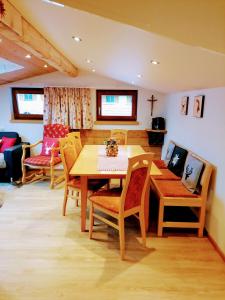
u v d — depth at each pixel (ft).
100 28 5.33
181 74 7.80
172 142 13.32
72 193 10.92
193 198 8.09
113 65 10.09
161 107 15.99
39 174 14.90
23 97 16.01
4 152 12.98
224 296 5.74
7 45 8.52
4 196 11.48
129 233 8.42
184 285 6.06
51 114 15.58
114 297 5.65
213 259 7.11
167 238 8.17
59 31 6.68
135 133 16.37
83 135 16.33
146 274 6.42
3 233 8.27
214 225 7.84
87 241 7.89
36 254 7.18
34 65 12.49
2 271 6.45
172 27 3.51
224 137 7.43
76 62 12.57
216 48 3.81
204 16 3.31
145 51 6.15
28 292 5.76
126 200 6.85
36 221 9.12
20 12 5.74
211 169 7.97
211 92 8.52
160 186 9.01
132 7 3.25
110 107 16.20
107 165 8.30
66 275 6.33
